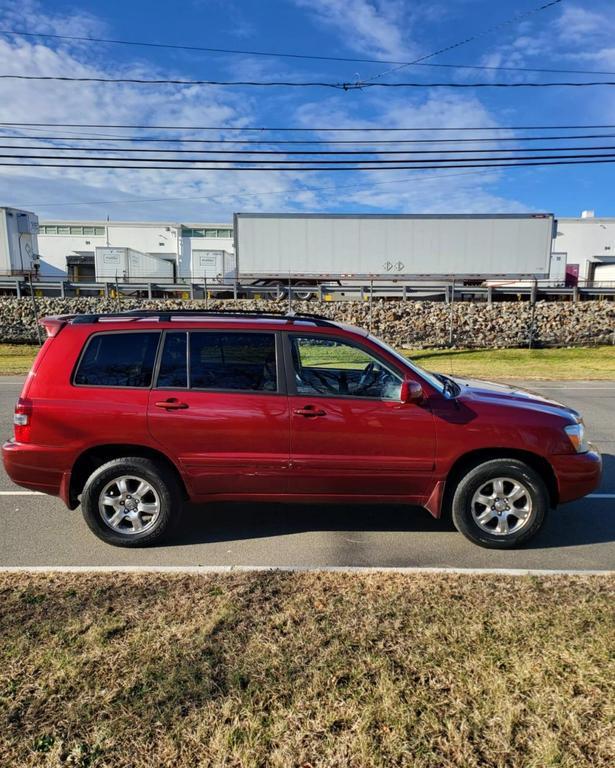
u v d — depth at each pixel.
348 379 4.15
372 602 3.18
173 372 4.10
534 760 2.03
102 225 52.03
